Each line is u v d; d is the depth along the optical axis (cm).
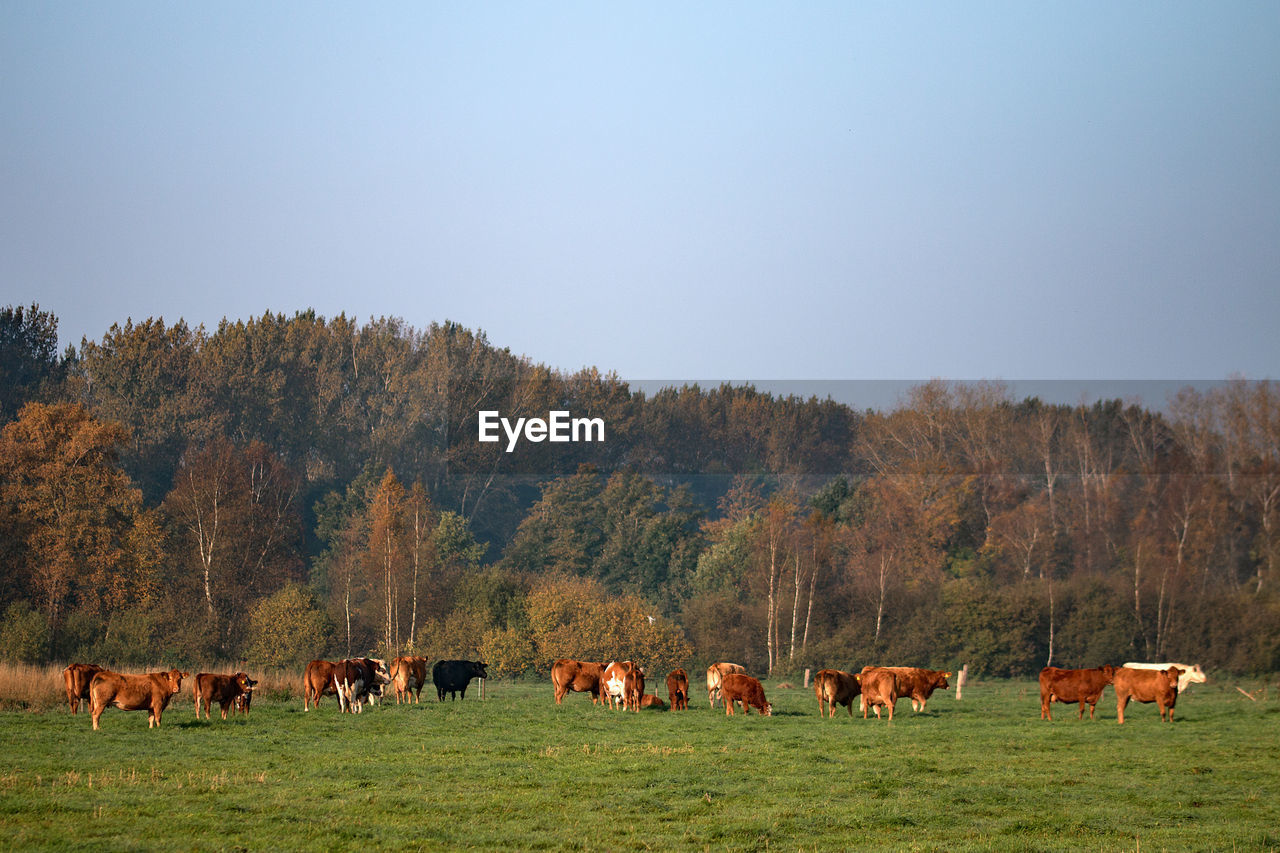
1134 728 3027
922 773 2130
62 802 1672
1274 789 1988
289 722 2897
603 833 1567
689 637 7569
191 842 1443
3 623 6003
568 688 3800
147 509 7800
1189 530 7556
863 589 7538
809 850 1495
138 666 6188
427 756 2258
